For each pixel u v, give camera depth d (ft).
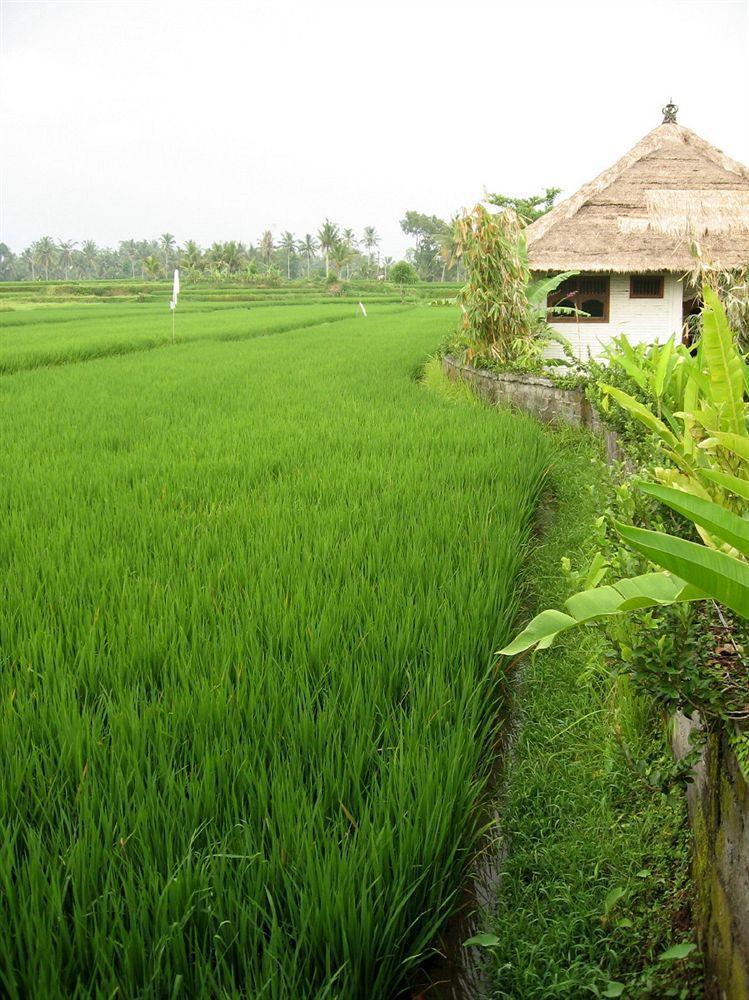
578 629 14.67
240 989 7.05
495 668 12.97
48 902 7.64
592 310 58.39
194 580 14.38
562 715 12.55
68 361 66.23
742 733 6.97
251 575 14.79
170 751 9.80
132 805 8.87
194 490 20.95
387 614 13.25
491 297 42.86
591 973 7.71
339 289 331.77
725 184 53.67
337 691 11.00
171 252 552.82
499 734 12.51
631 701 11.55
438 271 450.71
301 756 9.77
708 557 5.05
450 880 9.02
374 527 17.57
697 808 8.70
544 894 9.03
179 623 12.98
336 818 8.97
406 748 10.00
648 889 8.75
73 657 12.05
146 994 6.76
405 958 8.10
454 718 11.08
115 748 9.71
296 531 17.31
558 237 51.75
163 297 276.00
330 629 12.60
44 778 9.24
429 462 23.77
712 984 7.14
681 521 9.99
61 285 325.21
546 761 11.30
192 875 7.82
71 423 31.63
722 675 8.27
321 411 34.04
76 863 7.84
